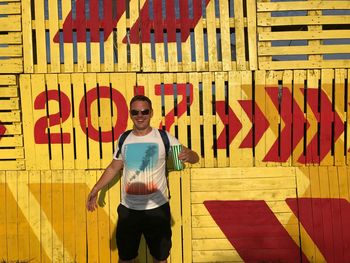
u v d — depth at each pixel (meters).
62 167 4.30
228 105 4.32
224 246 4.27
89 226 4.29
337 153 4.33
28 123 4.29
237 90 4.32
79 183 4.30
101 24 4.31
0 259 4.25
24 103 4.29
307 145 4.33
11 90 4.27
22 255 4.26
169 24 4.32
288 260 4.26
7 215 4.27
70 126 4.30
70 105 4.30
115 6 4.46
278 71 4.33
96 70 4.30
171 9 4.32
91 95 4.30
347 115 4.33
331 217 4.29
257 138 4.33
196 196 4.30
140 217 3.52
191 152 3.66
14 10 4.27
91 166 4.31
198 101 4.32
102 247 4.29
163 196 3.57
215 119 4.32
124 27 4.30
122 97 4.31
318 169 4.32
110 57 4.30
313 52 4.30
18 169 4.29
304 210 4.29
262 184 4.31
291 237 4.27
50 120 4.29
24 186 4.29
